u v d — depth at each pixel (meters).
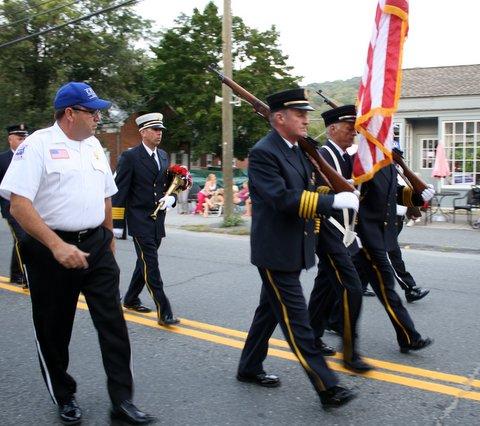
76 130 3.29
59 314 3.38
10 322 5.61
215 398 3.79
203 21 25.69
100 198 3.42
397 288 6.94
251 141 26.84
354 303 4.03
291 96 3.56
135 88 27.62
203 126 26.42
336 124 4.42
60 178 3.24
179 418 3.50
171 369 4.34
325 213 3.38
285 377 4.15
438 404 3.67
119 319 3.36
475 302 6.24
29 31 24.12
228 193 13.52
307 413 3.55
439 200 14.98
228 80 4.00
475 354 4.59
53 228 3.28
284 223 3.57
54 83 24.64
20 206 3.10
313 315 4.51
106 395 3.87
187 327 5.41
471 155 16.83
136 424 3.33
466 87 17.11
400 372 4.21
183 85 25.94
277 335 5.12
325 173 3.67
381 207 4.45
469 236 11.51
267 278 3.63
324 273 4.44
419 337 4.48
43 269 3.28
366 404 3.67
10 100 24.45
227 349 4.79
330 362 4.40
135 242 5.49
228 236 12.06
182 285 7.12
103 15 25.02
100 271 3.37
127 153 5.43
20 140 6.70
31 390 3.98
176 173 5.61
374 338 5.02
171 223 14.33
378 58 4.25
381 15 4.28
